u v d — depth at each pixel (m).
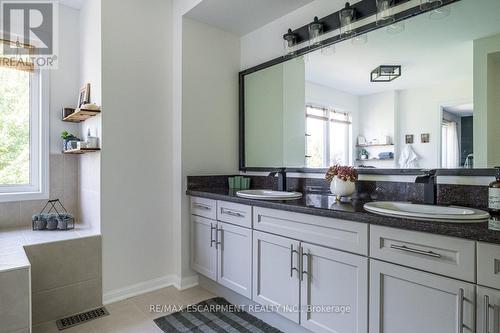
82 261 2.14
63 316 2.06
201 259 2.43
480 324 1.04
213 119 2.73
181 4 2.50
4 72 2.48
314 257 1.58
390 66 1.83
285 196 1.92
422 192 1.72
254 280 1.94
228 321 2.01
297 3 2.32
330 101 2.15
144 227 2.45
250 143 2.81
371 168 1.94
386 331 1.30
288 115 2.45
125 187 2.34
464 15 1.56
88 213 2.48
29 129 2.59
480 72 1.51
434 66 1.67
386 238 1.29
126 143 2.35
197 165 2.62
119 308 2.18
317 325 1.57
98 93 2.26
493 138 1.48
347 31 1.96
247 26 2.71
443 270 1.13
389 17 1.78
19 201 2.49
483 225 1.09
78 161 2.74
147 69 2.46
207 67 2.68
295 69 2.39
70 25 2.70
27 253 1.93
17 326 1.52
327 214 1.49
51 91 2.62
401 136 1.81
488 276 1.02
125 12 2.34
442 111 1.64
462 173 1.57
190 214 2.55
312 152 2.28
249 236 1.97
